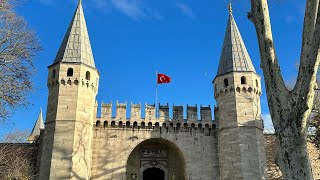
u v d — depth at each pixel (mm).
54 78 34812
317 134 35781
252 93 36125
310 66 11453
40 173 31172
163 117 36500
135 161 36844
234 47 39062
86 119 33656
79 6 40125
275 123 12258
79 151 32094
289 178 11461
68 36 37594
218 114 37062
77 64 35062
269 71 12656
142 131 35812
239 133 34156
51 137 32250
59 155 31344
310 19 12125
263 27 13133
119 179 33625
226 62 38156
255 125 34688
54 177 30531
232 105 35562
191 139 36125
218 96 37375
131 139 35312
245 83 36469
